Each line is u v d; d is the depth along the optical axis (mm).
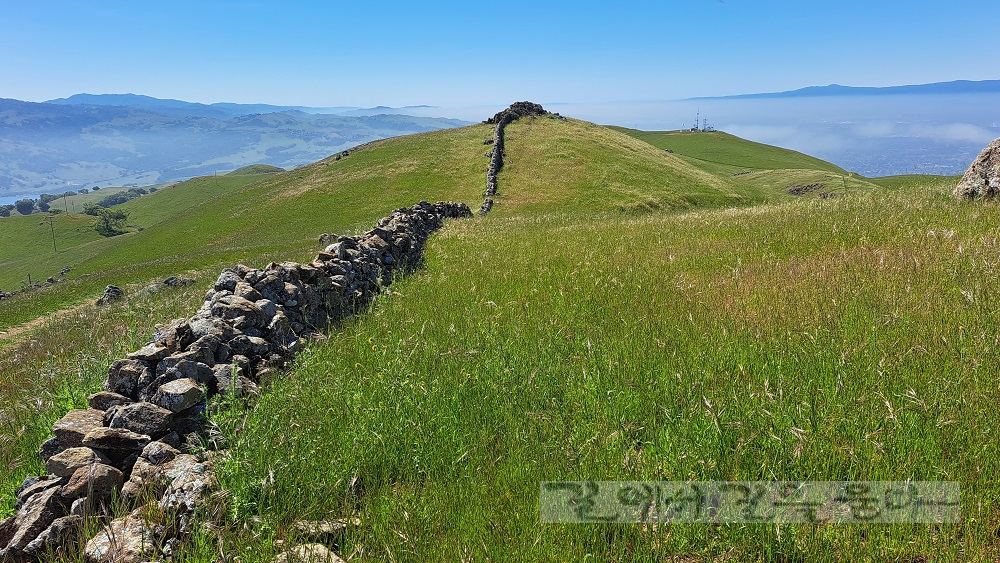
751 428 4410
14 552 3814
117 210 169625
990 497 3621
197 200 176000
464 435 4867
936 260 8820
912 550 3348
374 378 6125
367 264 12688
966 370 4926
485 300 9367
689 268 11211
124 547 3605
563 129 75375
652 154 70688
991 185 14945
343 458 4617
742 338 6457
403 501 4090
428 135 81500
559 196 51844
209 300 8406
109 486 4391
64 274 60062
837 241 11852
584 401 5270
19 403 7469
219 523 3820
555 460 4371
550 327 7477
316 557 3461
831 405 4547
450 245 19469
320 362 7168
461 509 3986
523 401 5383
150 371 5840
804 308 7359
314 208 58656
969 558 3268
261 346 7172
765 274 9766
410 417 5102
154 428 5098
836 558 3338
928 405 4336
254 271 8883
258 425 5016
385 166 67625
